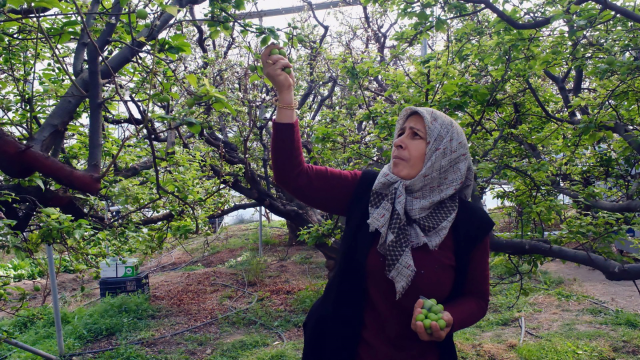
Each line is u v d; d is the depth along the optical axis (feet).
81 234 8.96
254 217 63.16
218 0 6.45
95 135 5.44
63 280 34.30
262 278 32.76
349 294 5.16
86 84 6.41
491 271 28.55
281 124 5.03
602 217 11.29
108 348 21.42
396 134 5.61
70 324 24.07
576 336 20.36
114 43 9.49
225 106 5.76
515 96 12.50
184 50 6.38
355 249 5.23
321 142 14.58
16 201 9.05
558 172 14.02
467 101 10.67
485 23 13.10
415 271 4.89
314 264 36.45
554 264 33.45
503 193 12.75
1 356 19.76
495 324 22.56
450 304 5.04
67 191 9.15
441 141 5.07
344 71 13.26
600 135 11.34
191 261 40.22
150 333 23.31
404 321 5.09
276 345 21.34
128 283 29.07
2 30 7.97
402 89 11.83
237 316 25.30
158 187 6.85
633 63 9.85
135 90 8.63
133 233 12.16
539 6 10.98
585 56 11.71
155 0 5.43
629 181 13.69
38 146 5.60
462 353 19.11
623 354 18.45
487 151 11.29
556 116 13.44
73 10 7.01
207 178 18.28
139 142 12.83
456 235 5.17
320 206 5.45
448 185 5.13
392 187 5.22
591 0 9.07
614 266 9.72
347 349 5.11
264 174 19.21
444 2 10.10
